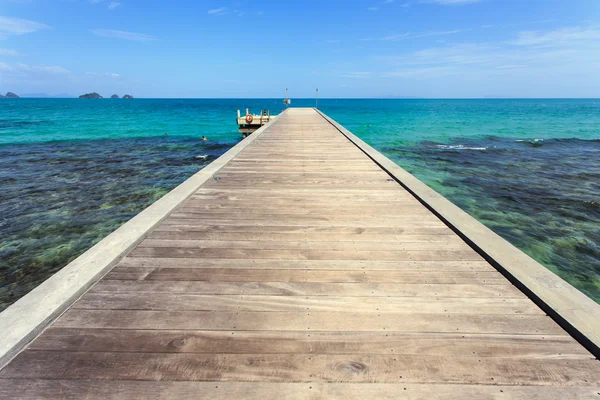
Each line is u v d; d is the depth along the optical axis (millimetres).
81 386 1247
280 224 2820
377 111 53844
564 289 1805
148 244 2418
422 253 2324
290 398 1202
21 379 1273
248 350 1434
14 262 4934
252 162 5344
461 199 8055
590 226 6301
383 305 1754
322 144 7195
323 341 1491
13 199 7871
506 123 30812
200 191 3748
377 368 1345
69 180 9820
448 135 21609
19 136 20578
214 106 77750
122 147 16812
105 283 1922
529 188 9023
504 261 2105
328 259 2238
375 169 4875
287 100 25047
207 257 2244
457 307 1742
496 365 1365
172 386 1250
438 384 1275
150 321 1611
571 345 1478
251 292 1861
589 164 12328
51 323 1583
